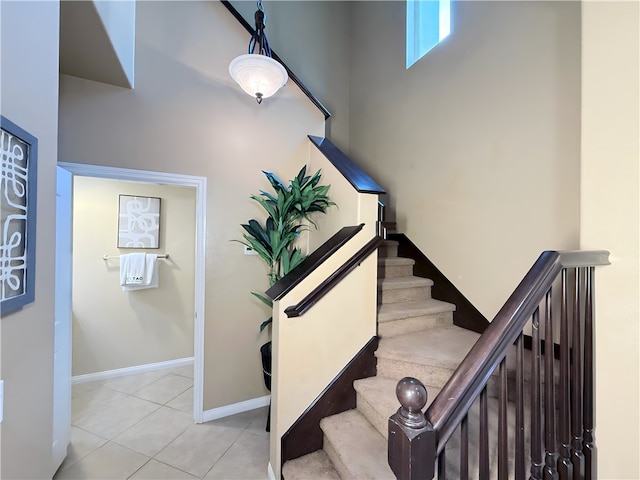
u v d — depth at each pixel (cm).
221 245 241
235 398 245
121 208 321
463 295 229
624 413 113
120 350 319
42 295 108
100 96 204
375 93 331
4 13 85
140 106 215
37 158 103
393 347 189
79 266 303
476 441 138
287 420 165
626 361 113
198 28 237
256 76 211
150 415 242
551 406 106
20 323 95
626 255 113
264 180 258
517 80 193
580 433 114
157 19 222
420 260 269
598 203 119
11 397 91
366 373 187
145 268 322
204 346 233
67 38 160
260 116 258
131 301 324
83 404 259
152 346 334
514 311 94
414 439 73
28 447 100
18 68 92
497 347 89
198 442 208
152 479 175
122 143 209
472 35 223
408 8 289
